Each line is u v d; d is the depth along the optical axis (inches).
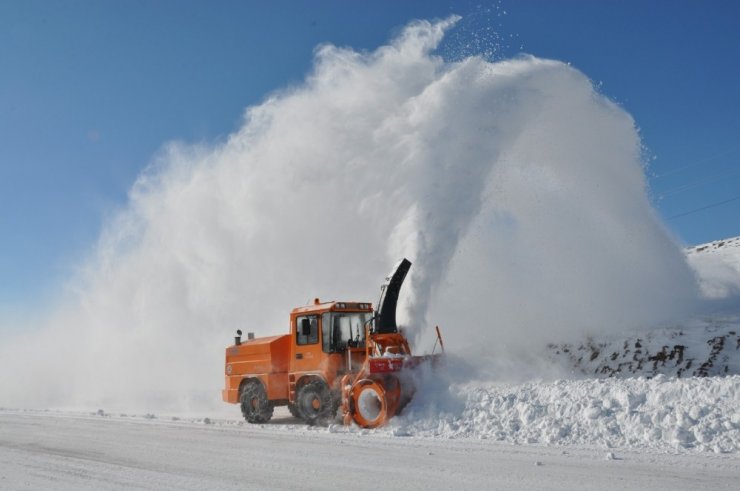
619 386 397.4
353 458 339.6
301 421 564.7
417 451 351.3
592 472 278.7
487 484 266.7
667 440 338.0
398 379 460.4
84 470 340.5
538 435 378.0
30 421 615.2
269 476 303.1
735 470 272.1
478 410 425.7
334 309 513.3
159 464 348.8
